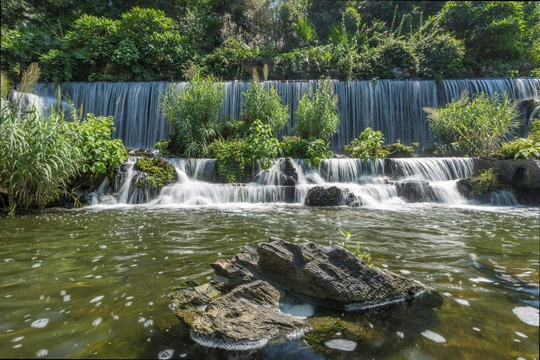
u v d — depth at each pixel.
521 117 10.71
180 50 14.52
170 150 9.19
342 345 1.24
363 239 3.10
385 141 12.42
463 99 10.43
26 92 5.10
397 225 3.89
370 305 1.60
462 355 1.14
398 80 12.65
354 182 7.77
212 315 1.41
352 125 12.62
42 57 12.88
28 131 5.02
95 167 6.13
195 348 1.21
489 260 2.34
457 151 9.41
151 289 1.78
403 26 20.03
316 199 6.01
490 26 14.51
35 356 1.13
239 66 14.82
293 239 3.10
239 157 7.68
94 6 19.23
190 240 3.03
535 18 16.05
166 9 20.02
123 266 2.20
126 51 13.62
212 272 2.08
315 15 22.62
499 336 1.26
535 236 3.21
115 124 12.39
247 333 1.31
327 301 1.62
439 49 14.05
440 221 4.18
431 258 2.40
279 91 12.53
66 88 12.53
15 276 1.99
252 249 2.02
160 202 6.23
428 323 1.39
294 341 1.27
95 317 1.44
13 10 17.62
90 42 13.82
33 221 4.09
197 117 9.05
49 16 18.97
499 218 4.43
